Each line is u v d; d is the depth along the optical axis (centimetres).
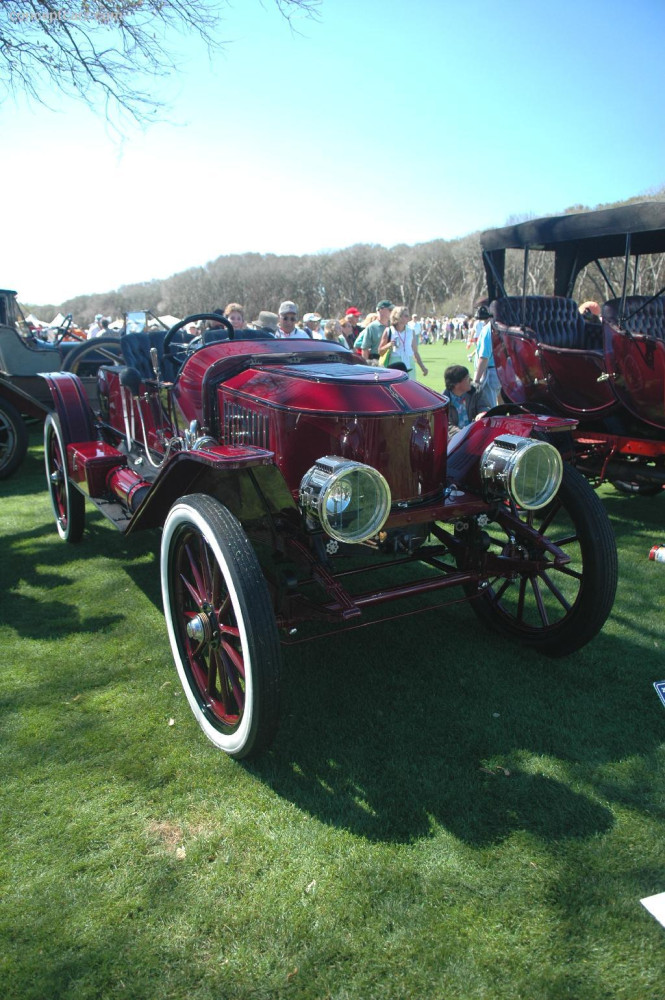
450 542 314
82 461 398
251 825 218
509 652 326
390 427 272
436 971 170
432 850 206
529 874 197
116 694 294
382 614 367
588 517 288
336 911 187
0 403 681
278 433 277
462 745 256
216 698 262
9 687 299
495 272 565
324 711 279
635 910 186
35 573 432
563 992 164
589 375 506
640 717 272
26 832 216
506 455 270
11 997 165
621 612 364
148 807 227
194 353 352
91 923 184
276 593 255
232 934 181
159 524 304
